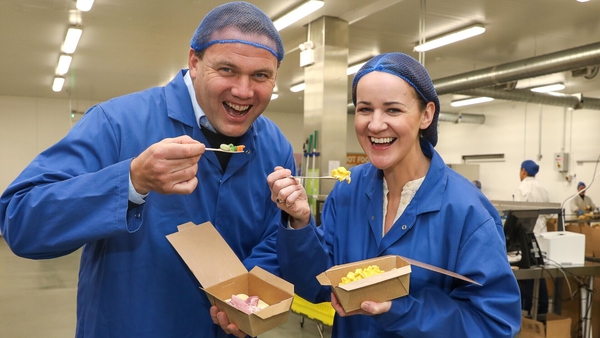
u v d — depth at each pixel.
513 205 4.26
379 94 1.08
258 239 1.38
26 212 0.96
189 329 1.21
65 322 4.13
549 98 7.28
